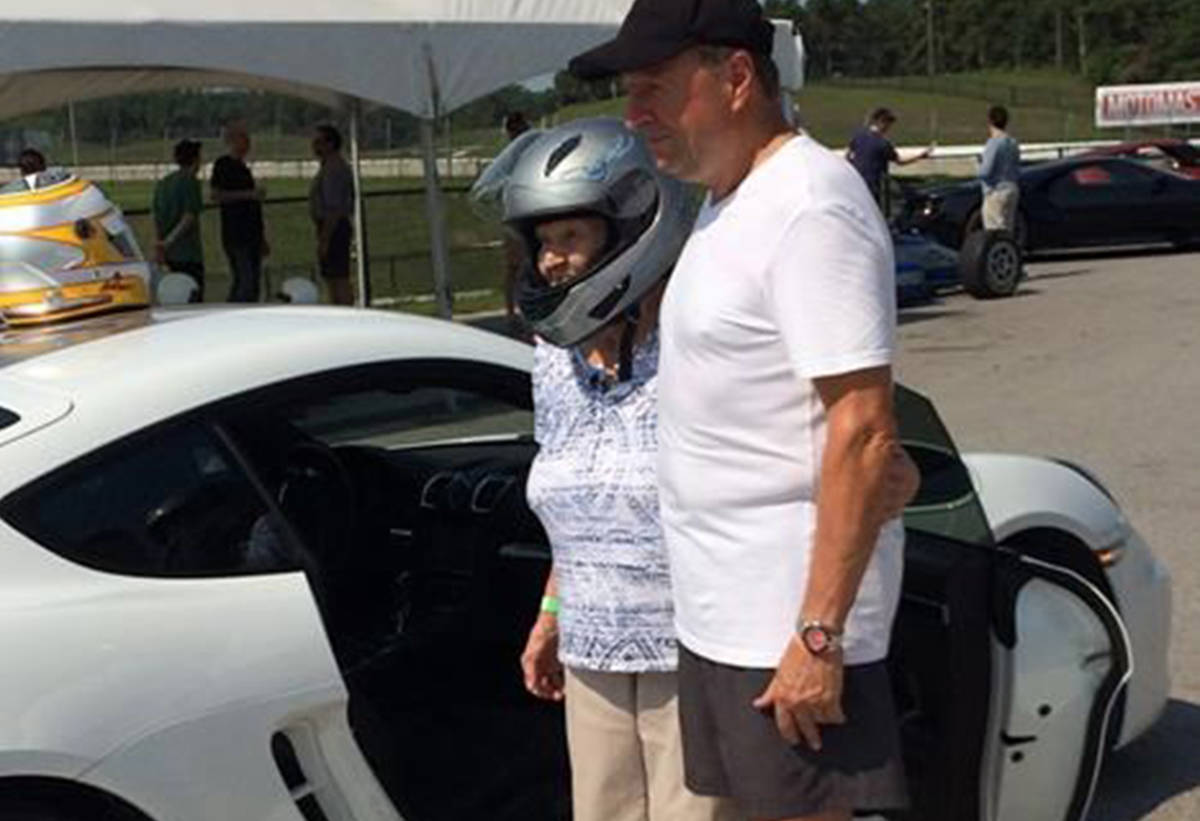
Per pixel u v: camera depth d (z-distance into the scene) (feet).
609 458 8.36
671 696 8.45
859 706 7.45
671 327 7.52
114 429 8.96
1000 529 12.01
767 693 7.32
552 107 32.73
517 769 10.88
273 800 8.75
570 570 8.61
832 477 7.05
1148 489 23.97
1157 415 30.30
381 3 30.48
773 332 7.16
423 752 10.85
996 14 353.72
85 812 8.25
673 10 7.25
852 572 7.07
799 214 7.06
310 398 9.73
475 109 47.65
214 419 9.36
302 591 9.22
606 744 8.71
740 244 7.22
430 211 34.37
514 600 11.45
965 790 9.96
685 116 7.38
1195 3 304.71
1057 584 10.62
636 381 8.34
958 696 9.82
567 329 8.27
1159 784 13.52
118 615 8.51
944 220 59.26
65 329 10.75
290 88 40.24
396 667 11.29
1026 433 29.25
